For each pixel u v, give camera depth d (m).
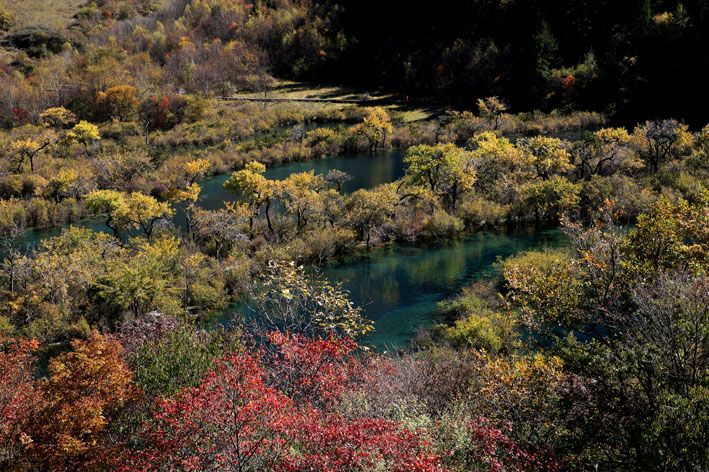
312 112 138.00
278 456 11.77
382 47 182.88
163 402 13.77
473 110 133.38
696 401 10.42
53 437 14.70
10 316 37.59
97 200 53.53
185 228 62.66
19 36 199.12
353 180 84.81
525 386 15.35
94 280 39.88
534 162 67.75
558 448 13.35
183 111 133.62
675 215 16.61
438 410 17.08
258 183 56.69
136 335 23.05
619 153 70.44
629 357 12.77
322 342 15.83
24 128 118.38
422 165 63.53
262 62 190.62
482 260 49.28
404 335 35.12
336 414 13.23
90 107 137.62
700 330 11.78
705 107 105.25
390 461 11.46
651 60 119.62
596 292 16.02
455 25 179.50
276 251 49.16
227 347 19.03
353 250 54.81
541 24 139.38
